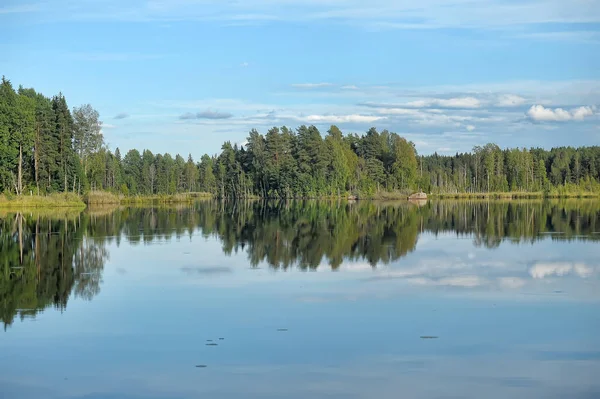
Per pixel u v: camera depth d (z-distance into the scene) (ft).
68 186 314.76
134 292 75.66
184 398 42.19
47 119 295.07
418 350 52.29
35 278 85.71
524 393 43.11
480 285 80.12
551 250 115.14
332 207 306.14
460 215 227.61
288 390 43.55
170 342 54.49
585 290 76.79
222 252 113.09
